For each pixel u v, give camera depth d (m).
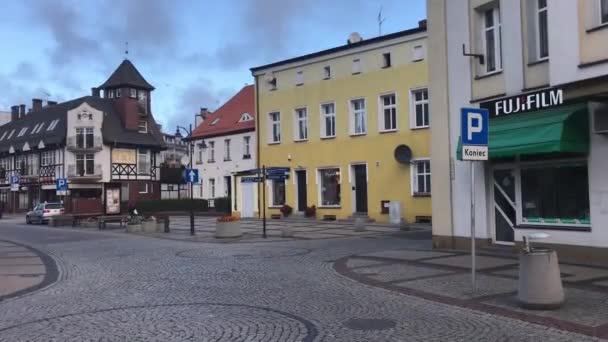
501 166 14.73
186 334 7.26
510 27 14.20
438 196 16.33
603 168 12.09
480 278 10.95
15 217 55.84
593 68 11.33
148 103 64.62
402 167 30.19
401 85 30.23
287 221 33.03
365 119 32.09
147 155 62.47
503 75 14.39
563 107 12.63
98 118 58.34
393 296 9.61
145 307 9.05
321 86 34.44
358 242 19.56
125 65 63.06
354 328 7.43
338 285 10.80
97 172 57.91
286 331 7.32
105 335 7.32
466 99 15.48
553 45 12.22
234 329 7.48
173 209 52.19
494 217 15.09
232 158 46.38
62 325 7.97
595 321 7.43
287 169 35.66
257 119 38.47
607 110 11.83
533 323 7.53
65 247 20.45
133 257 16.33
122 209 58.78
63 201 54.72
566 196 13.14
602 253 12.20
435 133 16.41
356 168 32.94
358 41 33.84
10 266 14.98
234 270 13.02
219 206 44.66
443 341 6.73
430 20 16.58
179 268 13.60
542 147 12.38
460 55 15.69
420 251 15.73
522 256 8.45
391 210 29.08
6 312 9.07
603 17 11.41
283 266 13.58
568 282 10.16
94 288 11.16
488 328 7.32
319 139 34.47
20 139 64.69
